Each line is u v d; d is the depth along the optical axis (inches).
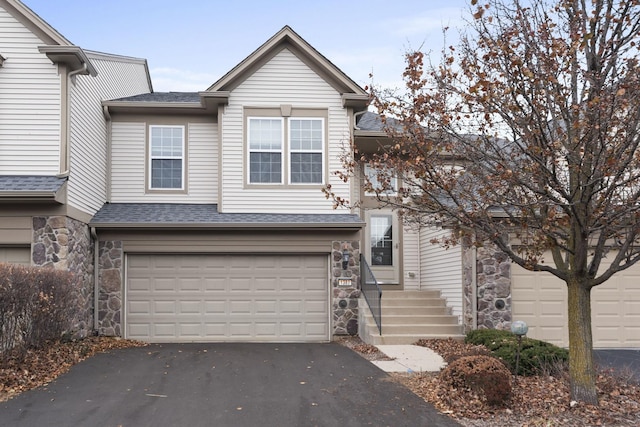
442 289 582.6
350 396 330.6
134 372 386.0
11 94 475.8
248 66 573.0
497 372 306.7
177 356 446.0
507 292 508.4
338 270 558.6
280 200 571.5
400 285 640.4
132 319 547.5
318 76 583.2
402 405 313.0
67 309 424.5
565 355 372.2
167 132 605.0
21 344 365.4
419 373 386.6
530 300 512.4
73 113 492.1
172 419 288.0
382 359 438.6
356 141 589.3
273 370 397.1
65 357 414.3
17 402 312.7
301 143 577.3
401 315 550.9
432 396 326.3
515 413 296.7
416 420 288.2
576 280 308.2
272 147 575.5
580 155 279.0
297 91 580.1
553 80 280.7
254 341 553.0
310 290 562.6
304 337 556.7
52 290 393.7
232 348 494.9
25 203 458.9
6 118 473.4
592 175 272.7
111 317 540.1
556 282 515.5
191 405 311.7
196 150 605.3
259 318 556.7
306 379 370.9
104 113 584.4
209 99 569.6
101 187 575.8
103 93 587.8
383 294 590.9
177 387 348.8
